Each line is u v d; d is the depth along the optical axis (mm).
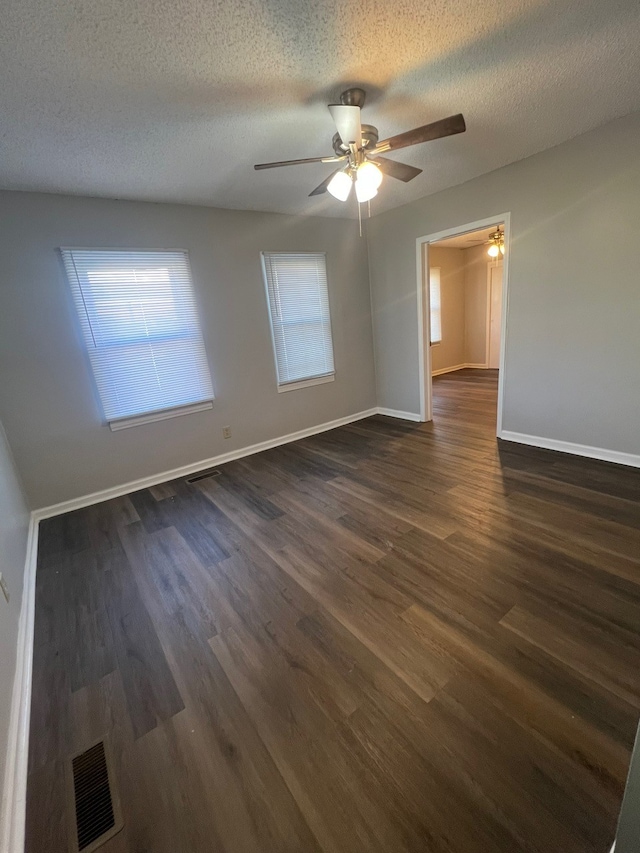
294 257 3990
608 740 1130
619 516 2248
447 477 2988
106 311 3027
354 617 1693
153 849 988
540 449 3355
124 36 1406
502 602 1689
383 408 5016
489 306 7402
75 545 2504
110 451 3201
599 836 925
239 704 1353
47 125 1919
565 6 1447
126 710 1367
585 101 2172
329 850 955
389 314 4531
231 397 3791
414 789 1060
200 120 2021
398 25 1486
